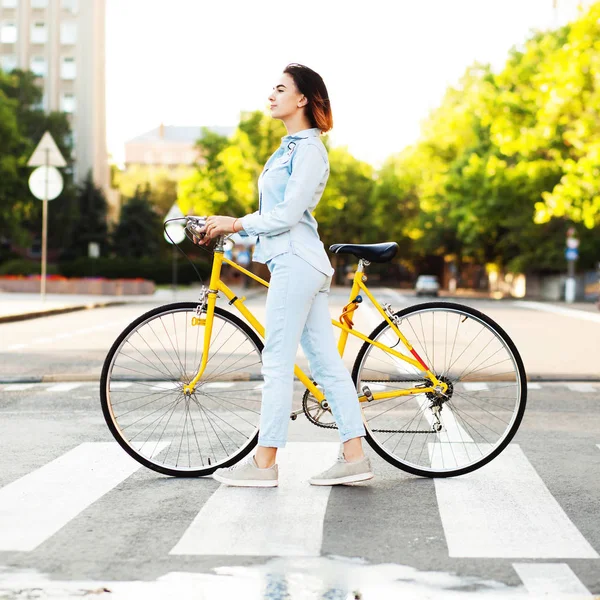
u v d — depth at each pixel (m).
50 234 74.31
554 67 35.28
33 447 6.48
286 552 4.04
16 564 3.88
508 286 65.06
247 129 66.38
